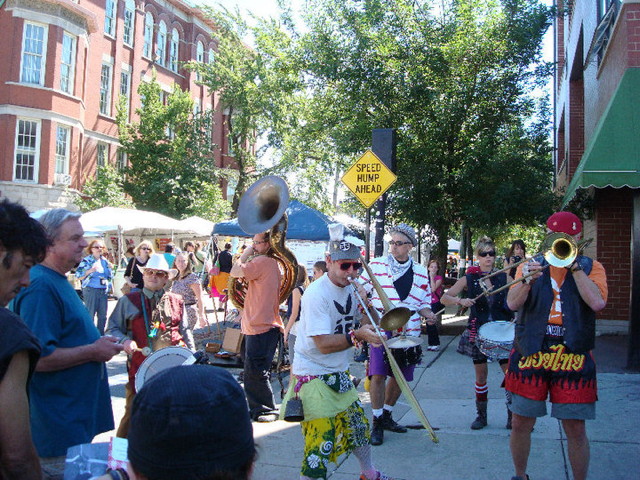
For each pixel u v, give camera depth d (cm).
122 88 3216
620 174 745
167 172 2903
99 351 296
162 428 124
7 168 2436
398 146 1291
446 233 1346
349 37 1402
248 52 3194
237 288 697
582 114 1530
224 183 3881
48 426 282
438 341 1046
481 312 589
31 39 2502
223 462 128
